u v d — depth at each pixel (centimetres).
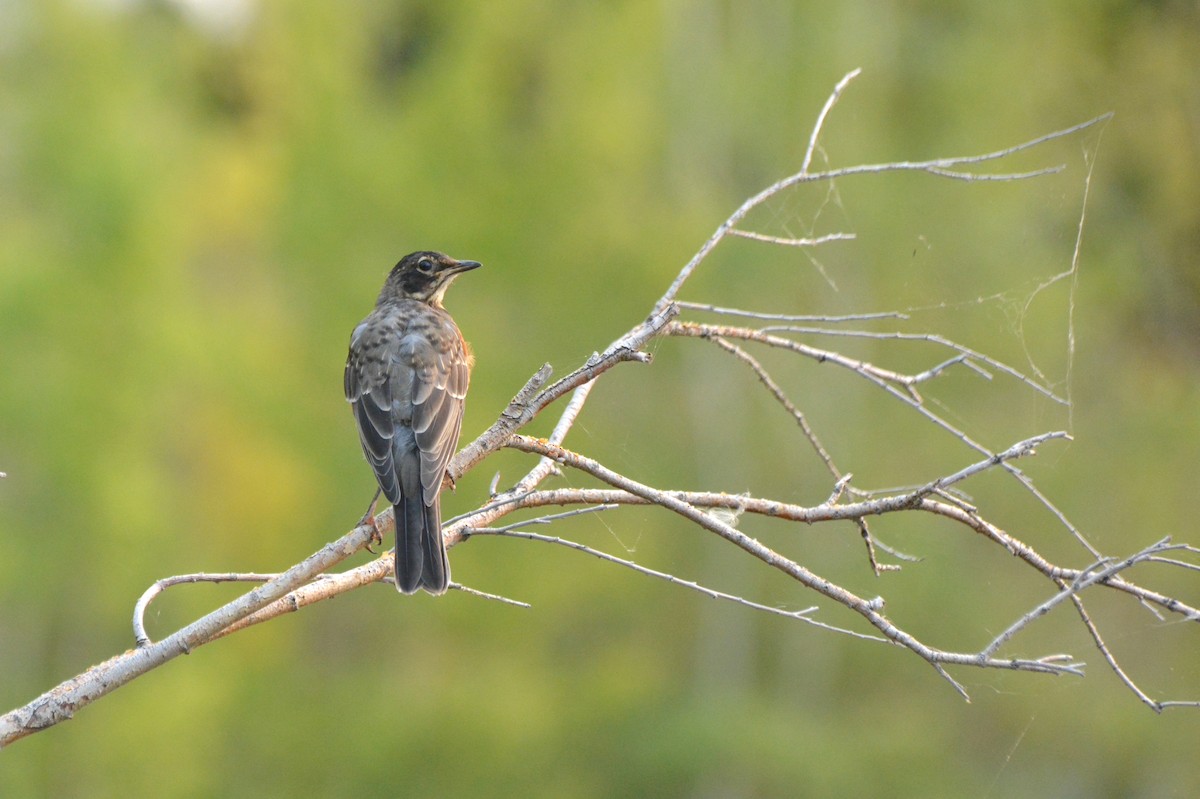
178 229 1759
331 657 1783
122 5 2108
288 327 1780
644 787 1756
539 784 1702
